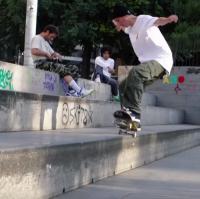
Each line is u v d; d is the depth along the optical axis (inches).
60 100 265.6
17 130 227.5
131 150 243.9
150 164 272.4
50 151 157.0
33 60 331.0
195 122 613.9
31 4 387.5
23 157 140.0
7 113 219.6
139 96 227.9
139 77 224.2
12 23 726.5
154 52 229.3
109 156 214.4
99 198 172.2
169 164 276.7
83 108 297.0
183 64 682.2
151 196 181.8
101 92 432.5
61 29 673.0
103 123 331.0
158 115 486.0
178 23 674.8
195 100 613.9
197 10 648.4
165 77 233.1
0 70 255.4
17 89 275.7
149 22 226.5
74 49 793.6
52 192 161.6
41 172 152.1
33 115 240.2
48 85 311.3
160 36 232.1
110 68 468.4
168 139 323.0
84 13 671.1
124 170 236.2
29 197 145.0
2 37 754.8
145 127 358.9
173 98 623.2
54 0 660.7
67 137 200.2
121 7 230.7
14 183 135.8
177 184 211.5
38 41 328.2
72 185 178.5
